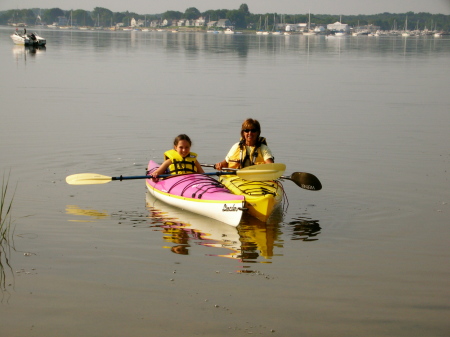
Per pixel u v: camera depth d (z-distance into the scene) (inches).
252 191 410.9
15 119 604.7
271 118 628.7
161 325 318.3
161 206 417.7
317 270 350.9
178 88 874.1
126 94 793.6
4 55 1556.3
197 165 434.0
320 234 383.6
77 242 371.2
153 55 1756.9
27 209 404.8
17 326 317.1
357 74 1182.9
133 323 319.0
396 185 445.4
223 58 1660.9
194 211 409.4
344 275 347.6
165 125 592.1
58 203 414.3
